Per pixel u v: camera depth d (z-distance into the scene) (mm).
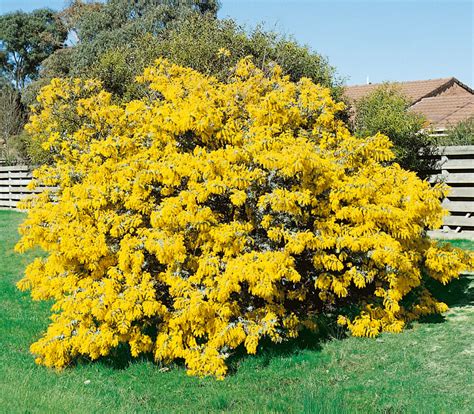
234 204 6688
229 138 7035
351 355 6426
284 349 6723
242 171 6566
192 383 6059
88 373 6414
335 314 7512
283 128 7562
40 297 7043
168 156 6863
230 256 6551
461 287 8406
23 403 5312
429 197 6727
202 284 6555
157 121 7008
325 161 6562
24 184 20703
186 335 6461
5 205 21641
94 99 8625
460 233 11383
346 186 6578
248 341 6156
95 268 6668
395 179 7055
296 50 16875
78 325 6574
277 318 6734
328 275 6746
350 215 6582
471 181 11273
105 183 6996
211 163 6465
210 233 6449
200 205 6891
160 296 6812
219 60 15430
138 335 6422
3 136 36188
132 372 6406
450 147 11484
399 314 7195
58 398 5512
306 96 7703
